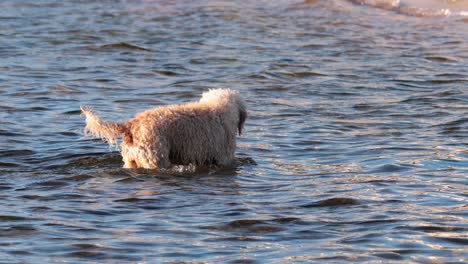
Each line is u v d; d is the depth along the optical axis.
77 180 13.88
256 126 18.06
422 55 26.34
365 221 11.69
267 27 31.25
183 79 23.23
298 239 10.98
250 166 14.87
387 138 16.94
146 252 10.50
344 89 21.98
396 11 33.84
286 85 22.53
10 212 12.07
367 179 13.90
